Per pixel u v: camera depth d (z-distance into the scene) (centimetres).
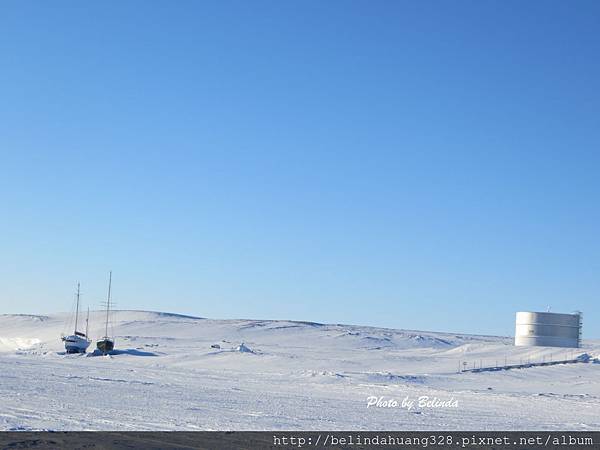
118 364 7600
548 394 5003
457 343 18600
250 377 5738
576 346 11294
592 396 4862
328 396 4041
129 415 2548
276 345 14775
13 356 9225
